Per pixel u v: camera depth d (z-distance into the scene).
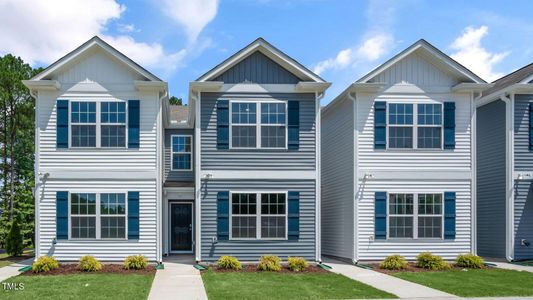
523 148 16.53
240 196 15.09
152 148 15.00
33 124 25.78
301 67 15.12
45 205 14.60
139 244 14.75
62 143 14.66
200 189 14.97
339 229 17.17
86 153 14.80
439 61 15.83
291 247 15.07
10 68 25.94
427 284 11.62
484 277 12.80
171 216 18.11
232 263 13.93
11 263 15.50
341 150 17.11
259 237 15.02
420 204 15.75
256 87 15.27
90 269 13.34
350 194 15.98
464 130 16.00
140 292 10.20
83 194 14.74
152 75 14.82
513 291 10.69
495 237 17.22
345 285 11.32
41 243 14.51
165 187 17.44
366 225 15.52
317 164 15.30
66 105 14.75
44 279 11.91
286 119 15.29
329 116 18.78
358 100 15.73
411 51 15.62
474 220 15.80
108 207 14.77
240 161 15.12
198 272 13.29
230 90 15.22
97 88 14.91
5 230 23.23
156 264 14.70
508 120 16.53
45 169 14.63
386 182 15.66
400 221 15.67
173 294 10.09
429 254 14.80
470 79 15.88
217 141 15.05
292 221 15.11
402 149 15.73
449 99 16.03
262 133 15.23
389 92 15.83
